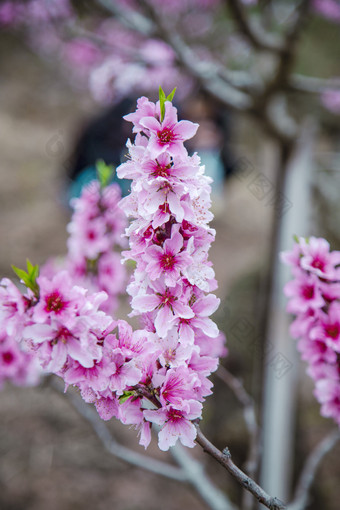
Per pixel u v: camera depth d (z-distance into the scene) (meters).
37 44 7.09
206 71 3.11
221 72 3.13
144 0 2.78
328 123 4.79
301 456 3.00
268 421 2.43
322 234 3.48
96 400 1.02
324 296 1.41
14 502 3.19
